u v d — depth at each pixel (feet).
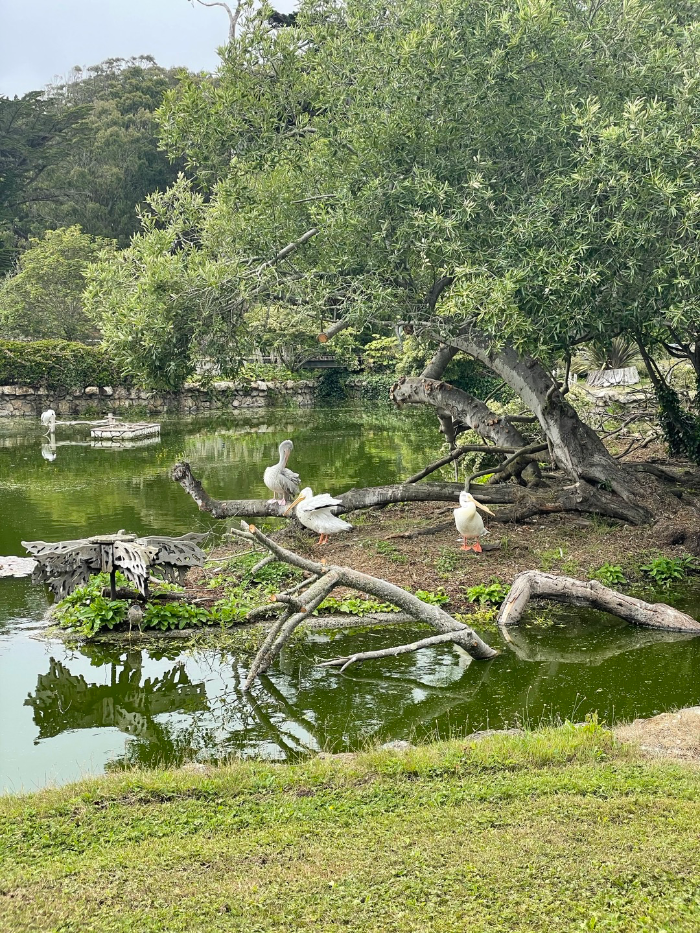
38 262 177.37
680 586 43.16
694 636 36.81
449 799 20.42
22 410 157.07
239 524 57.36
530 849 17.89
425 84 42.78
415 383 59.00
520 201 43.60
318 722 28.17
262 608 35.86
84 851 18.58
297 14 51.52
